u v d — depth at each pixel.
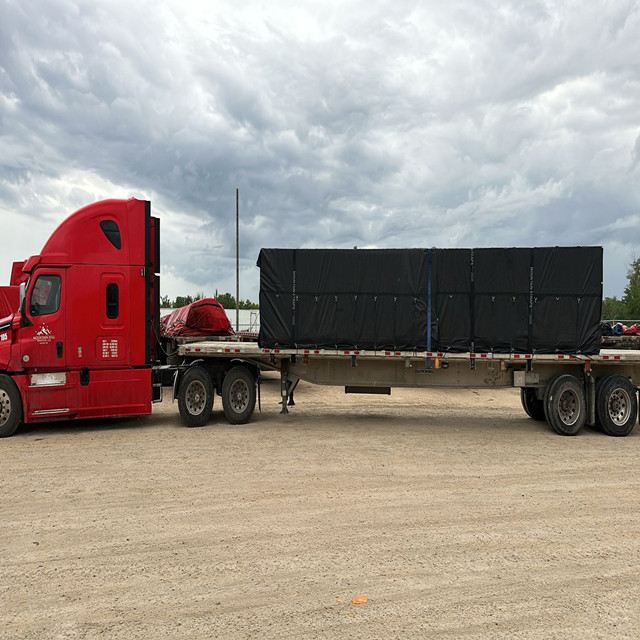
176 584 4.13
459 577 4.29
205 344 11.88
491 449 9.14
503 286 10.55
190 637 3.41
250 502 6.11
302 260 10.88
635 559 4.69
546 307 10.52
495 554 4.75
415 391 18.58
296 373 11.62
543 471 7.73
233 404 11.27
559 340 10.51
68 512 5.74
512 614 3.73
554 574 4.37
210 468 7.59
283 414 12.70
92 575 4.28
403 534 5.20
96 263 10.35
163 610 3.74
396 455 8.54
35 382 9.92
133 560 4.56
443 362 10.96
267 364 11.65
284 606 3.80
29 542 4.94
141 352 10.62
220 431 10.43
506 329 10.53
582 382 11.03
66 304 10.14
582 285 10.50
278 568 4.41
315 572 4.35
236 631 3.47
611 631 3.53
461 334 10.59
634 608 3.84
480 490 6.73
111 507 5.91
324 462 8.00
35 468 7.57
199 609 3.75
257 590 4.04
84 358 10.23
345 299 10.80
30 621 3.60
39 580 4.19
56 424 11.18
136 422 11.48
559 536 5.20
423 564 4.52
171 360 11.50
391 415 12.90
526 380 11.06
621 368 11.23
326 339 10.84
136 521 5.48
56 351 10.05
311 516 5.67
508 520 5.64
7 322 9.87
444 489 6.73
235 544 4.91
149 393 10.66
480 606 3.83
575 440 10.12
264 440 9.56
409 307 10.68
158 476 7.17
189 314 15.63
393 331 10.70
